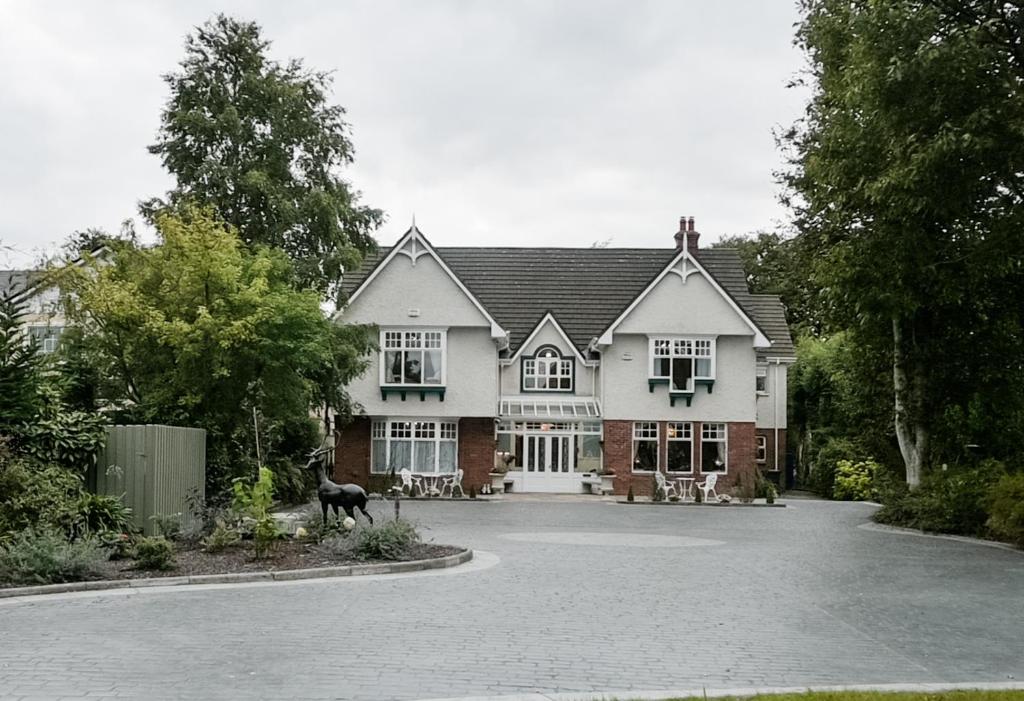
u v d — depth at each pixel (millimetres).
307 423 37656
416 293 43906
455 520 28406
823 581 16000
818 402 53562
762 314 55312
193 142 36375
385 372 43844
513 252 52156
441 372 43750
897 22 21234
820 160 26109
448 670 9320
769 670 9617
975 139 20328
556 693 8523
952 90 21219
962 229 24297
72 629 11062
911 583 15992
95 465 19453
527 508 34719
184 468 21281
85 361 25328
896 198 22797
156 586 14555
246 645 10273
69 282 25016
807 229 34062
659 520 29797
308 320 27047
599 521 28844
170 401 24969
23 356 18172
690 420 44750
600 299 49406
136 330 25531
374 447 44156
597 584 15117
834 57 26031
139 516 19422
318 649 10117
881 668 9773
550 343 46531
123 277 26703
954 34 21062
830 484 48719
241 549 17703
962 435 30781
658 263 51625
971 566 18734
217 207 34062
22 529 16141
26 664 9320
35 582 14164
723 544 22078
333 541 17672
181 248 26344
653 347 44719
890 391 33781
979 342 29672
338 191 37656
